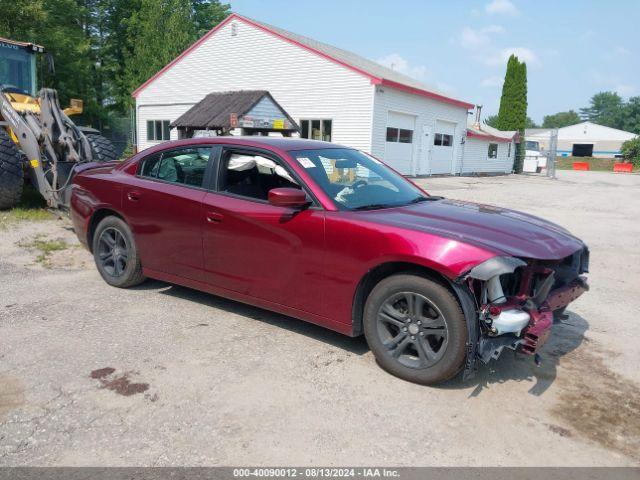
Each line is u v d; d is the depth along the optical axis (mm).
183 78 25281
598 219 11758
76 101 9859
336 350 3943
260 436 2832
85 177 5430
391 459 2674
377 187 4336
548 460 2715
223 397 3215
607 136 76688
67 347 3846
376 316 3570
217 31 23906
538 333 3234
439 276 3316
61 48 30250
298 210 3857
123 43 39344
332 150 4582
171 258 4715
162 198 4684
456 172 28953
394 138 22516
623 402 3348
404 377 3482
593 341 4379
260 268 4086
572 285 3816
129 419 2949
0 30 25953
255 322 4461
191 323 4391
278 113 20891
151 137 27000
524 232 3650
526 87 38531
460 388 3441
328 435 2861
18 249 6656
